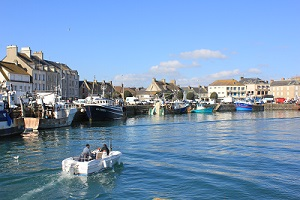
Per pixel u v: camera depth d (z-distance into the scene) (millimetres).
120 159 26844
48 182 21531
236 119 79938
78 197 19156
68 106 63531
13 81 82312
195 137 44531
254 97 164125
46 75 98312
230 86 183500
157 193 20141
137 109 101938
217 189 20922
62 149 33781
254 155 31531
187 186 21453
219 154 31953
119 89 173125
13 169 24938
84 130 51531
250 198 19469
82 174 22562
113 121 70188
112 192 20109
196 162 28266
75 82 118250
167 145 37281
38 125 49938
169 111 103062
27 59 95312
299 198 19547
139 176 23578
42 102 53219
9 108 44656
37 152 32062
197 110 111625
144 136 45156
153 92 167125
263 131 52625
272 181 22688
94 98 75500
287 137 45125
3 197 18891
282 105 141625
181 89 186500
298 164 27750
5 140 39781
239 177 23547
